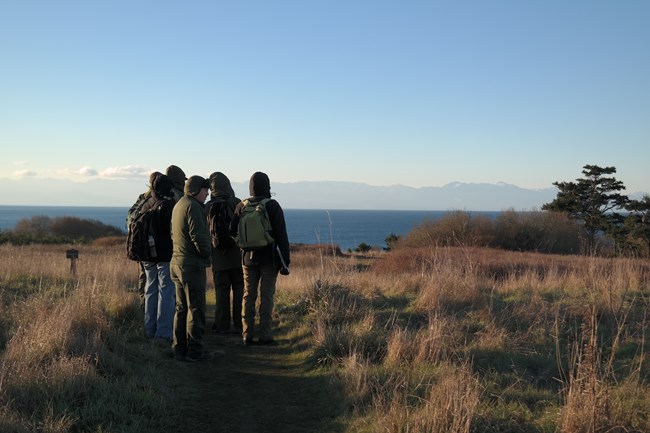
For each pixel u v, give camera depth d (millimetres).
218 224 8086
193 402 5383
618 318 7438
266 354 7059
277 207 7480
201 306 6676
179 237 6574
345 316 8023
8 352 5477
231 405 5352
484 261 16359
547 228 33594
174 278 6680
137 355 6383
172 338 7277
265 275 7504
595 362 4605
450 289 9086
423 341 6137
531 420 4523
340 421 4836
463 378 4902
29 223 52812
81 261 15891
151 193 7523
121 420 4598
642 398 4766
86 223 53625
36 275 11797
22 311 7293
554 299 9055
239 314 8398
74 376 5012
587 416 4180
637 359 5812
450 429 4133
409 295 9891
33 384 4777
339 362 6258
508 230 33344
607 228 39938
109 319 7355
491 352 6266
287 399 5523
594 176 48281
